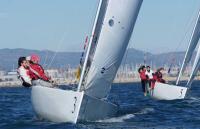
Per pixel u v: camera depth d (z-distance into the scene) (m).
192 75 72.31
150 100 69.00
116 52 39.78
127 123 39.50
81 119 37.38
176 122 41.38
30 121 40.22
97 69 39.00
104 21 38.97
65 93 37.09
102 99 40.12
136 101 67.56
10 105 63.03
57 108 37.66
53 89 37.75
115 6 39.25
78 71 38.97
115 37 39.44
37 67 40.72
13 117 45.19
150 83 71.88
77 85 38.91
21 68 40.66
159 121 41.84
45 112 38.78
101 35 38.91
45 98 38.28
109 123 38.81
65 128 35.38
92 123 37.94
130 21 40.25
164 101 66.31
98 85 39.47
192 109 53.66
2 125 39.06
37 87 38.81
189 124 40.06
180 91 68.81
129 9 39.94
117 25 39.44
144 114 47.22
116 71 40.53
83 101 36.56
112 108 41.31
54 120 38.56
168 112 49.91
